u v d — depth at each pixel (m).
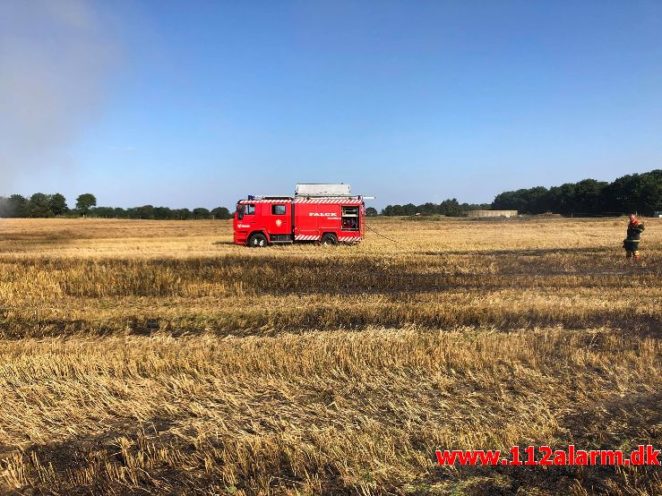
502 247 24.55
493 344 7.66
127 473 4.46
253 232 27.00
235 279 14.53
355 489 4.13
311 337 8.39
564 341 8.00
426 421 5.27
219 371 6.55
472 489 4.16
